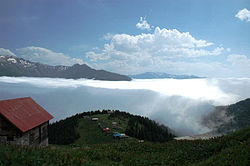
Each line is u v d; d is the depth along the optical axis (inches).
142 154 1003.9
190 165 776.9
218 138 1104.8
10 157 650.2
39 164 642.8
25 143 1153.4
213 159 746.8
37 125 1269.7
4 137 1116.5
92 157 882.8
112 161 843.4
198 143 1082.7
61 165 655.1
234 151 759.1
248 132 1018.1
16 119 1141.7
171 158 886.4
